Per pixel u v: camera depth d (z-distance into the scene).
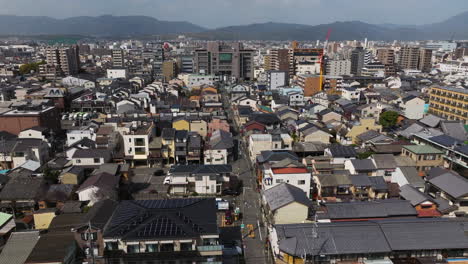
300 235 34.81
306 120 83.62
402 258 34.25
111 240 30.59
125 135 62.59
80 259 32.03
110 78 151.12
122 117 83.69
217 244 31.41
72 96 111.75
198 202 36.44
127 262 30.42
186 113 93.12
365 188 47.94
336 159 58.50
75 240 32.41
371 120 75.25
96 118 87.50
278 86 145.50
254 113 91.88
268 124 83.44
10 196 45.62
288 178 47.69
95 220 33.09
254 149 65.69
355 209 40.56
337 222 37.59
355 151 60.03
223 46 196.75
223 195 52.66
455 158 55.84
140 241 30.03
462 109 84.12
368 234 34.88
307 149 65.62
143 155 63.53
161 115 89.62
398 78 145.25
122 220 32.62
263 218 45.31
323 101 112.69
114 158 62.88
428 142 65.75
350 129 75.38
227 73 188.62
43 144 62.72
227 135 70.25
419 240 34.41
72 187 49.09
